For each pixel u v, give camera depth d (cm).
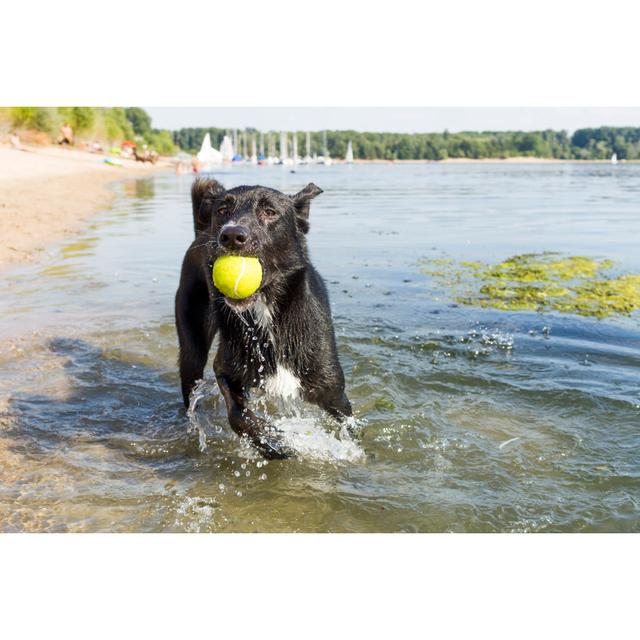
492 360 159
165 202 561
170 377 156
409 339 173
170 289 229
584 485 110
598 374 150
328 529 102
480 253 297
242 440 126
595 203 558
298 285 123
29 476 114
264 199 120
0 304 208
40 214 415
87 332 181
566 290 220
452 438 125
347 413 128
